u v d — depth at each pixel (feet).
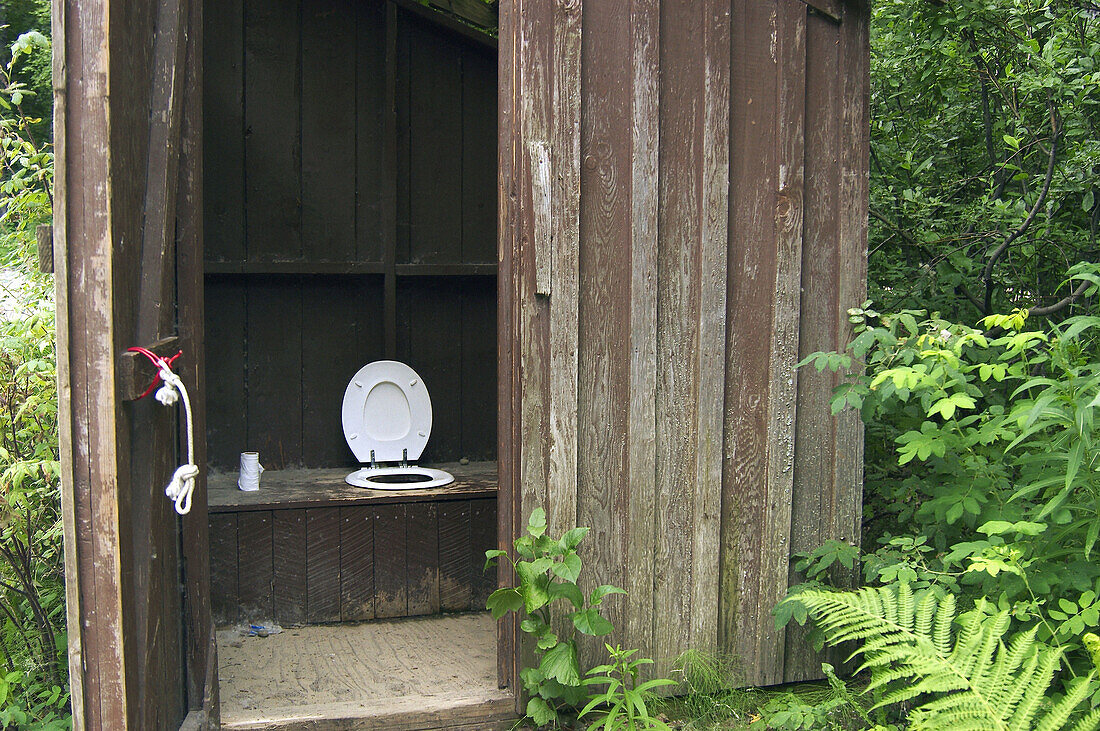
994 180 13.24
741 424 9.66
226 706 8.95
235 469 13.16
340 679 9.78
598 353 9.05
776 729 8.96
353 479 12.53
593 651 9.15
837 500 10.07
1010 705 6.40
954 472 8.91
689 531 9.50
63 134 5.88
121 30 6.21
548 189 8.68
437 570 12.14
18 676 8.31
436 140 13.94
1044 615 8.06
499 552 8.93
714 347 9.45
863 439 10.12
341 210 13.43
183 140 7.85
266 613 11.49
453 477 12.96
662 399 9.32
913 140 13.39
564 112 8.73
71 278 5.96
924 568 8.64
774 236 9.64
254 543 11.37
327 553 11.65
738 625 9.77
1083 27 11.76
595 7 8.80
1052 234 12.23
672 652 9.50
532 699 8.79
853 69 9.82
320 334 13.52
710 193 9.33
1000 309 13.04
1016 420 8.00
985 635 7.07
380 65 13.42
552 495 8.94
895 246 13.33
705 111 9.26
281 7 12.91
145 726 6.61
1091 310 11.67
